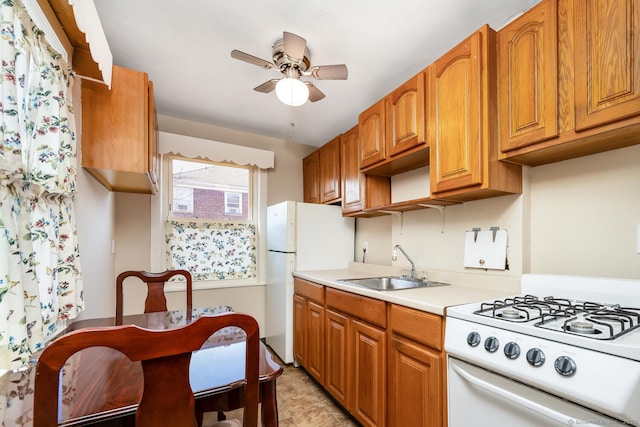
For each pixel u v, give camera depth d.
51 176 1.06
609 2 1.03
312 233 2.74
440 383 1.20
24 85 0.92
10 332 0.79
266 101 2.51
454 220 1.92
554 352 0.83
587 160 1.36
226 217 3.13
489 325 1.03
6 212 0.79
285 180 3.46
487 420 1.00
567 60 1.14
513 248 1.57
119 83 1.61
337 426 1.73
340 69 1.74
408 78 2.13
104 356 0.98
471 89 1.43
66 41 1.25
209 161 3.08
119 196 2.60
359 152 2.28
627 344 0.73
